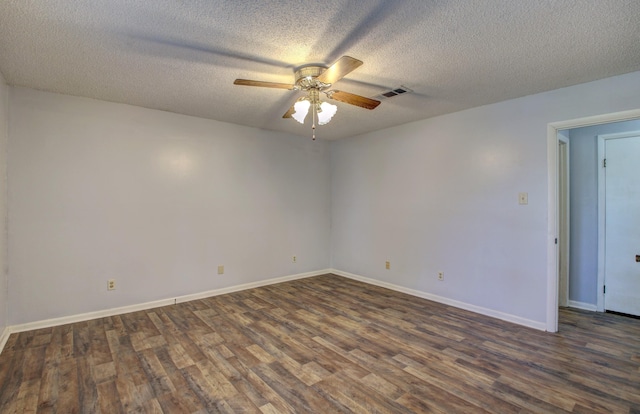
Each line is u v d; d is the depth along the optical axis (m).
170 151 3.80
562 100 2.93
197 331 3.02
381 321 3.28
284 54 2.29
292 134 4.98
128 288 3.53
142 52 2.27
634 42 2.11
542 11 1.77
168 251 3.80
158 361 2.45
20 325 2.96
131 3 1.70
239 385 2.14
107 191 3.40
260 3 1.71
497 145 3.37
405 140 4.30
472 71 2.58
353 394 2.04
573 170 3.73
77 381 2.17
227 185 4.28
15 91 2.93
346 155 5.22
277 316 3.42
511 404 1.94
